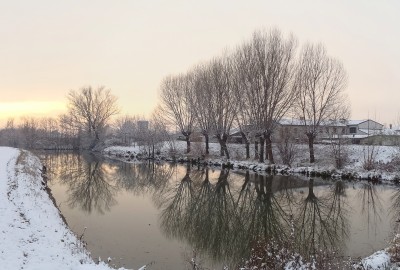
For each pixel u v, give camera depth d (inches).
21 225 541.0
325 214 925.2
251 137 1788.9
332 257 506.0
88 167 1892.2
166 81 2315.5
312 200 1089.4
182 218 882.1
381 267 452.1
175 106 2271.2
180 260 584.7
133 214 902.4
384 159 1523.1
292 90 1606.8
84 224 790.5
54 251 462.6
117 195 1155.3
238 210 981.2
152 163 2091.5
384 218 873.5
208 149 2098.9
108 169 1812.3
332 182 1352.1
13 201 673.6
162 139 2378.2
